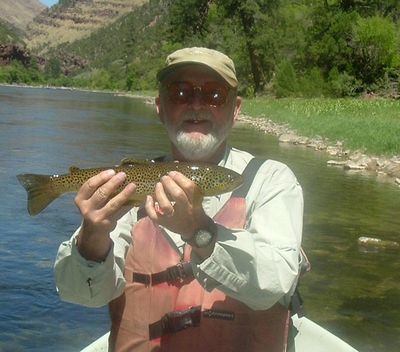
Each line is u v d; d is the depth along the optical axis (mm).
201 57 2668
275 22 64438
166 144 20406
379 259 7496
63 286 2514
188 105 2709
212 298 2617
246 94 64375
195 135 2717
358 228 9062
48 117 32219
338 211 10289
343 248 7922
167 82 2740
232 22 67000
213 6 75250
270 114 37656
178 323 2615
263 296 2320
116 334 2744
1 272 6617
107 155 16953
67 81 164250
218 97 2709
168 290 2645
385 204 11062
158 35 150000
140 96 95750
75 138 21328
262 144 21656
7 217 8891
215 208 2656
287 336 2654
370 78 57125
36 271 6711
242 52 66688
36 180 2562
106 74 157250
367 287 6477
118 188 2352
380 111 35156
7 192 10727
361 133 21812
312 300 6055
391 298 6168
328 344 3676
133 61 152250
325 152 19844
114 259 2527
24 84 155250
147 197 2188
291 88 57406
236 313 2604
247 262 2266
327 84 56500
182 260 2658
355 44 56625
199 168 2453
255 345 2596
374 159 16266
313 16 61094
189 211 2135
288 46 63750
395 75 56469
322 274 6840
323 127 25578
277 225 2508
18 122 27578
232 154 2914
